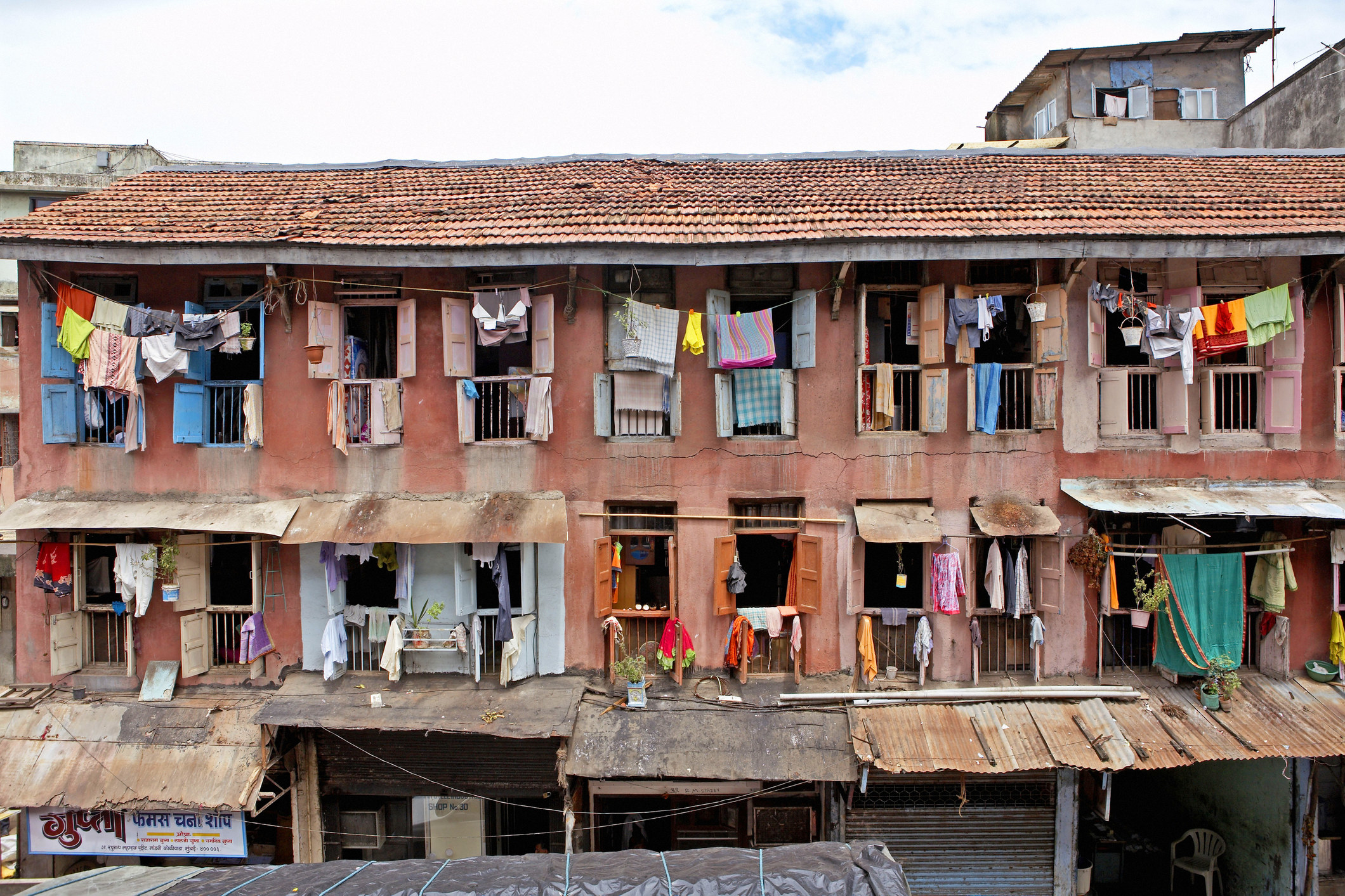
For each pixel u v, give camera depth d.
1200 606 9.41
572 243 8.83
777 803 10.23
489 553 9.40
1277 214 9.48
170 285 9.80
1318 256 9.48
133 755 9.09
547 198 10.48
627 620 10.08
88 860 10.27
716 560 9.49
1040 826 9.80
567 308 9.55
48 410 9.55
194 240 8.94
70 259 9.05
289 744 9.84
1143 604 9.24
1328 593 9.67
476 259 8.97
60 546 9.72
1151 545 9.63
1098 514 9.56
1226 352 9.90
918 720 9.04
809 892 6.13
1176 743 8.65
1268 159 11.95
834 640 9.70
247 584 10.84
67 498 9.77
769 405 9.62
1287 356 9.36
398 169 12.25
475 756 10.27
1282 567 9.45
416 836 10.62
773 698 9.50
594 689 9.65
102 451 9.80
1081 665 9.66
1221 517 9.63
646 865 6.65
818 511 9.66
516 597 9.88
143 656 9.89
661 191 10.62
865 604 11.22
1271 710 9.13
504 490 9.70
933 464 9.60
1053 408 9.35
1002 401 10.24
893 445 9.62
